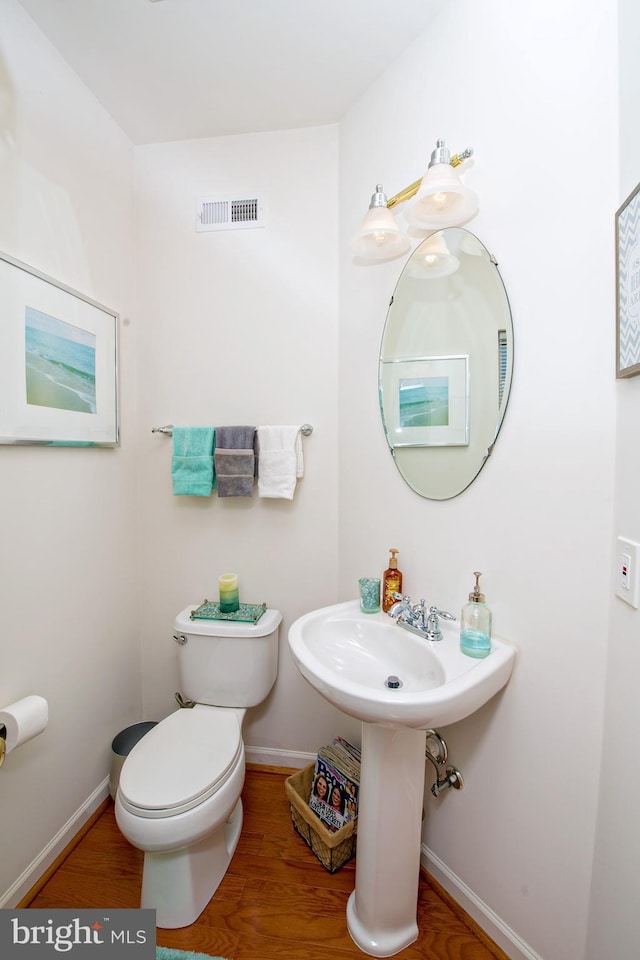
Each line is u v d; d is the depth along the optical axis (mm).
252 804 1446
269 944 1017
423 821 1213
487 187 967
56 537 1224
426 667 977
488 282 980
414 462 1191
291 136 1490
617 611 750
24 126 1092
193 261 1563
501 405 963
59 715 1233
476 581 1010
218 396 1573
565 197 820
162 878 1046
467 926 1057
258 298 1535
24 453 1107
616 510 756
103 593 1438
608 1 734
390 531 1278
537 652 900
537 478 892
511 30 896
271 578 1578
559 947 871
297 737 1595
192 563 1619
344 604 1258
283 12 1088
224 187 1535
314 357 1513
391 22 1103
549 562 875
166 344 1594
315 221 1487
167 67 1259
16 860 1079
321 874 1189
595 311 782
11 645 1070
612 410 765
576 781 833
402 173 1191
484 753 1019
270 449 1473
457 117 1026
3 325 1023
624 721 719
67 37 1162
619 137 729
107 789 1449
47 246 1171
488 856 1015
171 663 1652
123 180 1516
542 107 849
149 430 1615
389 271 1255
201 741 1199
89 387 1338
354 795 1225
